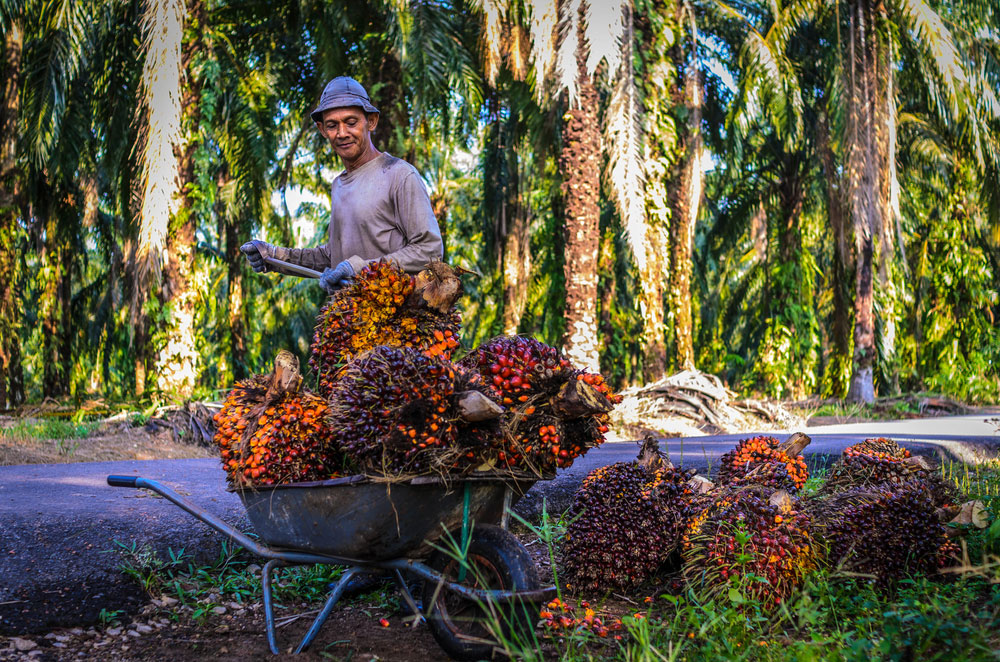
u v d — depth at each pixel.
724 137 19.59
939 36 15.01
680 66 16.52
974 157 15.41
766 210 20.95
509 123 17.55
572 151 11.00
